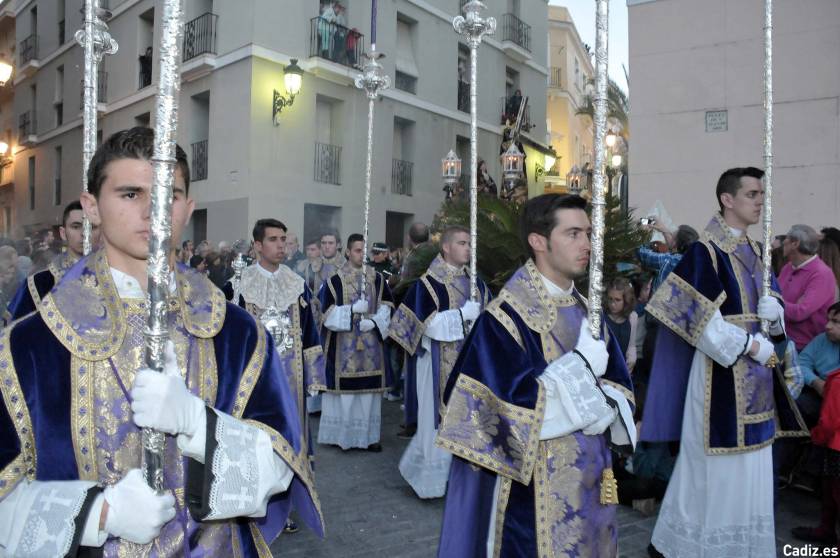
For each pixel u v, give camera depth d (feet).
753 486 11.16
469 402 7.36
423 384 15.96
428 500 15.35
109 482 4.48
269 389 5.20
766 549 11.13
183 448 4.49
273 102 45.70
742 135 25.57
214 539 4.99
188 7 48.80
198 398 4.58
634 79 27.50
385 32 52.54
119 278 4.85
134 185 4.65
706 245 11.56
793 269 16.07
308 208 48.16
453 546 7.80
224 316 5.18
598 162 7.55
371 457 19.08
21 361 4.41
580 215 7.71
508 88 68.18
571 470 7.27
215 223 46.75
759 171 11.66
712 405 11.20
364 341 19.71
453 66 59.36
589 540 7.23
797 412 11.81
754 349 10.84
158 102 4.08
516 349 7.41
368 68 18.89
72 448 4.44
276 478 4.90
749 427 11.03
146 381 4.13
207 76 47.78
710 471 11.23
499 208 21.81
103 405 4.54
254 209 44.68
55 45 66.08
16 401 4.35
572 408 7.04
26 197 72.28
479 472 7.86
